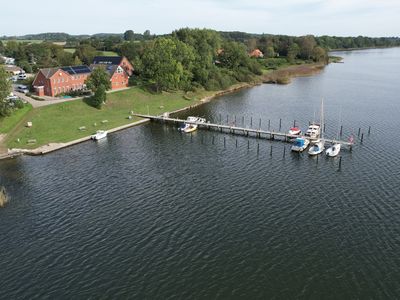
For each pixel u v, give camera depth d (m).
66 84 134.50
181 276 44.41
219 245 50.22
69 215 58.41
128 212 59.19
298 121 111.62
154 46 149.00
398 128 102.06
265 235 52.34
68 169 76.81
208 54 172.12
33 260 47.66
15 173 74.94
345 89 166.00
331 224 54.75
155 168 77.38
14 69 177.62
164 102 136.75
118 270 45.59
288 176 72.12
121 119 114.62
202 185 68.75
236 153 86.12
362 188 66.12
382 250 48.53
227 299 40.78
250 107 132.75
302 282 43.22
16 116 102.94
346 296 41.00
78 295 41.69
